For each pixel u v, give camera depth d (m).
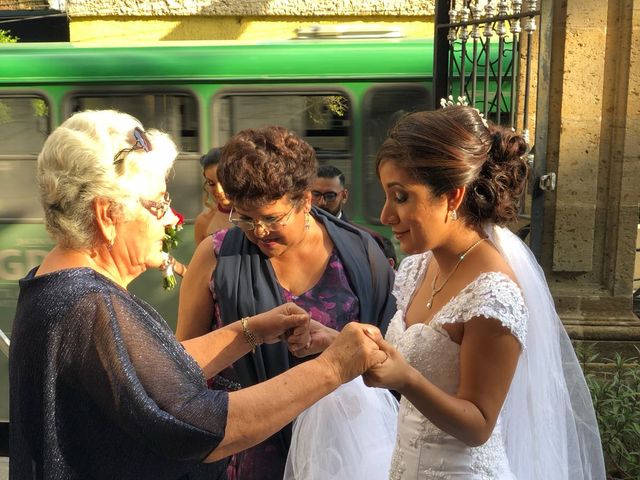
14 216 5.31
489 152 1.97
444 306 2.00
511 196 2.00
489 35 4.50
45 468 1.64
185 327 2.66
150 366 1.68
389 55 5.21
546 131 4.12
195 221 5.36
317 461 2.51
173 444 1.64
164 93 5.30
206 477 1.91
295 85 5.25
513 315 1.88
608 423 4.02
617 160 4.73
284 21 8.40
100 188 1.72
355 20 8.35
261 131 2.46
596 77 4.63
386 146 1.94
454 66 5.24
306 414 2.55
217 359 2.23
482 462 2.07
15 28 10.20
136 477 1.70
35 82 5.29
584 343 4.86
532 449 2.21
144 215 1.79
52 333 1.64
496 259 2.00
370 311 2.65
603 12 4.57
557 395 2.25
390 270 2.73
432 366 2.00
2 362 5.12
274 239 2.50
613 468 4.02
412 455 2.12
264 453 2.62
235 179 2.37
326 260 2.64
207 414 1.68
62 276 1.70
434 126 1.89
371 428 2.56
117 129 1.78
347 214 5.34
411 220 1.94
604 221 4.83
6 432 5.15
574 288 4.90
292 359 2.61
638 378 4.27
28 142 5.32
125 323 1.69
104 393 1.63
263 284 2.55
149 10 8.37
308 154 2.48
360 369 1.82
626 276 4.85
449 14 4.95
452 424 1.87
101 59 5.29
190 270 2.66
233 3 8.34
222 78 5.26
